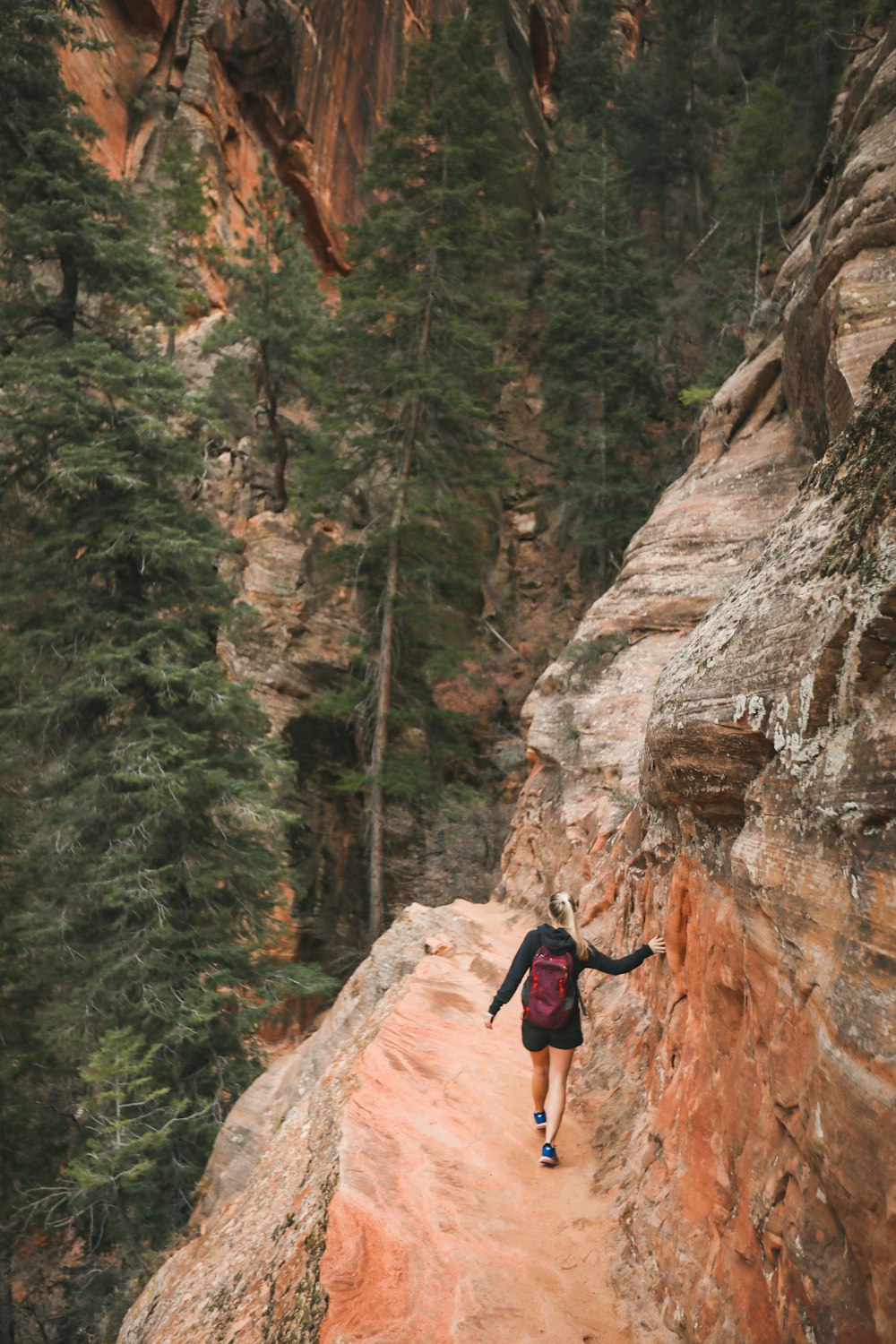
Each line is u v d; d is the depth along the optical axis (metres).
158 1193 13.02
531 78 48.91
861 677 2.63
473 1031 7.43
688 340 31.69
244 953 15.68
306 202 38.97
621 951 7.20
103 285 19.47
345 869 23.53
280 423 31.38
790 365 11.27
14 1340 13.21
